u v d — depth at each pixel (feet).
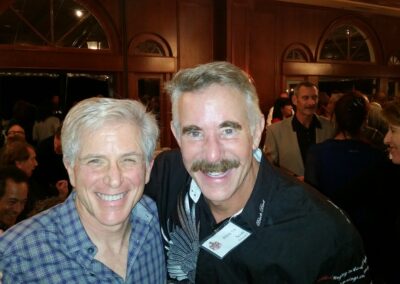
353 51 27.37
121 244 3.94
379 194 6.27
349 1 24.86
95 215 3.56
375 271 6.03
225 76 3.50
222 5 21.84
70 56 18.25
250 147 3.70
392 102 5.54
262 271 3.89
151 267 4.12
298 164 9.99
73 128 3.45
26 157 8.78
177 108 3.66
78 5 18.62
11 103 17.34
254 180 3.99
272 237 3.85
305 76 25.32
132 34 19.86
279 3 23.54
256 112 3.70
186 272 4.30
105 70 19.22
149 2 20.10
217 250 3.96
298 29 24.62
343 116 7.11
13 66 16.94
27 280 3.39
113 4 19.30
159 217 4.47
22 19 17.24
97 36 19.27
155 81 20.77
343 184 6.68
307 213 3.85
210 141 3.51
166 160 4.73
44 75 18.07
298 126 10.04
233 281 4.01
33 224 3.55
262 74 23.57
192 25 21.31
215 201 3.77
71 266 3.51
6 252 3.37
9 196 6.19
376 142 7.57
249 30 22.70
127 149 3.50
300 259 3.82
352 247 3.86
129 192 3.64
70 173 3.64
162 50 20.86
